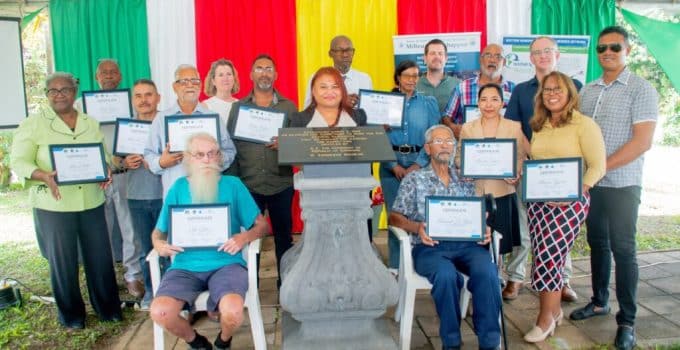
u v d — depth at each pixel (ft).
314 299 9.40
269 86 13.05
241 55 18.71
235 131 12.67
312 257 9.39
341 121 10.89
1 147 33.09
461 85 14.94
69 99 11.19
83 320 12.07
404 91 14.21
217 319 12.19
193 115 11.52
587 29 19.20
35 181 11.23
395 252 14.14
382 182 14.33
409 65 13.93
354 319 9.79
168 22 18.51
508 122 12.22
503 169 11.25
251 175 12.93
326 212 9.33
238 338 11.41
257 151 12.85
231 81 13.92
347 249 9.42
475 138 11.88
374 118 13.71
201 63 18.56
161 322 9.21
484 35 19.13
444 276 9.97
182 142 11.50
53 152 10.90
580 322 11.87
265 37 18.72
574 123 10.41
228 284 9.55
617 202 10.62
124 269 16.22
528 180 10.46
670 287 14.02
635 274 10.62
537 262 10.93
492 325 9.98
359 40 18.97
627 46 10.61
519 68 18.15
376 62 19.13
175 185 10.48
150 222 12.72
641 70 31.89
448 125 14.70
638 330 11.41
